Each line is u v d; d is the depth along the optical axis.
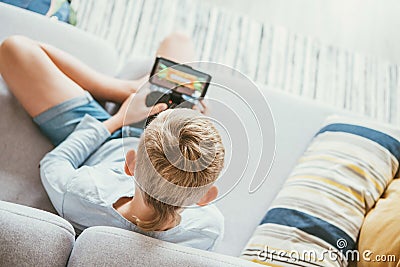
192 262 0.90
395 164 1.38
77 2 2.08
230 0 2.28
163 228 1.05
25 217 0.89
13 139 1.32
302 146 1.51
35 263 0.86
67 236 0.91
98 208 1.10
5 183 1.27
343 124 1.45
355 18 2.41
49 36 1.51
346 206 1.27
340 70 2.25
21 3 1.63
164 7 2.17
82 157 1.28
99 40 1.58
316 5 2.40
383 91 2.26
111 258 0.88
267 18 2.29
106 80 1.47
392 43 2.39
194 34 2.15
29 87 1.32
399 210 1.21
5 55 1.33
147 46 2.09
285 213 1.28
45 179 1.18
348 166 1.34
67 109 1.34
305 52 2.25
